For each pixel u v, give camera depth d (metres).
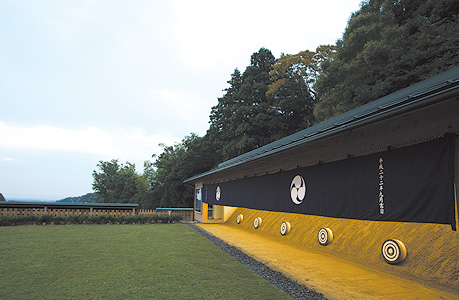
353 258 7.34
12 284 4.72
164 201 31.94
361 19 15.20
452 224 3.37
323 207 5.93
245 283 5.14
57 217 14.50
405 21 13.94
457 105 3.50
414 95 3.59
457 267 5.24
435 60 11.03
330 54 24.45
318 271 6.19
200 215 17.95
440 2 11.88
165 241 9.49
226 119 27.88
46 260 6.36
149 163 44.72
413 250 6.36
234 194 11.95
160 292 4.49
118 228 13.03
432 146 3.76
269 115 26.16
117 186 58.44
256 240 10.44
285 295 4.61
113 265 6.04
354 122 4.42
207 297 4.36
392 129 4.41
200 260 6.80
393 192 4.27
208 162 30.23
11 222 13.54
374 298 4.59
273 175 8.36
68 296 4.23
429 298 4.59
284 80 25.00
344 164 5.42
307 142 5.78
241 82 29.53
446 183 3.51
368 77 13.45
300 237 10.17
